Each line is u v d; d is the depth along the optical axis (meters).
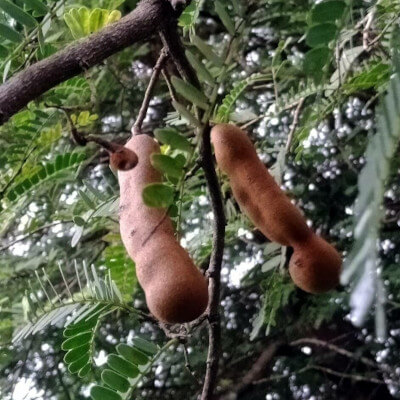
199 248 1.73
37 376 2.94
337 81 1.40
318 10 0.64
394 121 0.39
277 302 1.71
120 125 2.80
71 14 1.18
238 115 1.55
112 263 1.57
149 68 2.86
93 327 1.20
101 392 1.13
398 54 0.51
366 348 2.86
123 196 0.86
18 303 2.21
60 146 2.15
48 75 0.71
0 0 0.94
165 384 2.88
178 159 0.82
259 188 0.93
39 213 2.53
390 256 2.52
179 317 0.76
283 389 3.08
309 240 0.92
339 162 2.51
